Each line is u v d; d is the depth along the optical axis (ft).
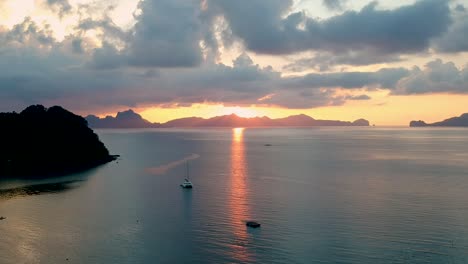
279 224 306.55
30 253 257.34
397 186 456.45
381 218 319.47
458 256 243.40
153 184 485.15
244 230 293.64
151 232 293.43
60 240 279.28
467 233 282.56
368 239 272.31
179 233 289.94
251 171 592.19
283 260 241.14
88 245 269.64
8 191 446.19
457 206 355.97
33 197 413.80
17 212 352.08
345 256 245.24
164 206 367.25
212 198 398.21
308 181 495.00
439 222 308.19
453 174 550.36
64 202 389.80
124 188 460.96
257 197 399.65
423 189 436.76
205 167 645.51
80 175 565.53
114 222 318.86
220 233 288.30
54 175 566.36
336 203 370.32
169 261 242.78
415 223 305.94
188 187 456.45
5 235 289.94
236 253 252.42
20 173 582.76
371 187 450.71
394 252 250.16
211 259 244.42
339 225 302.25
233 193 421.59
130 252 257.34
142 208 361.30
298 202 375.86
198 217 328.49
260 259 242.99
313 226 300.40
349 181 493.36
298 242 268.41
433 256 244.01
